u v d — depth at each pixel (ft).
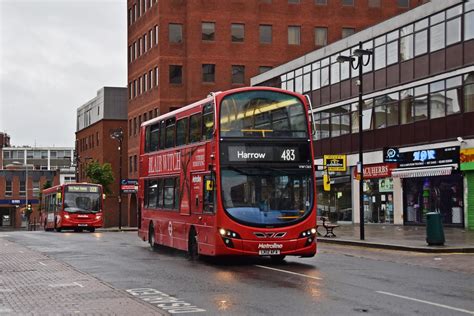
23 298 41.24
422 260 65.87
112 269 59.11
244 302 38.83
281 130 60.90
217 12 217.97
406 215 131.64
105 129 286.87
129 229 191.83
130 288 45.91
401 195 131.95
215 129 59.88
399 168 129.29
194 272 55.93
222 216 58.70
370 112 140.05
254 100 60.85
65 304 38.47
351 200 148.77
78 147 336.70
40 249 86.84
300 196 60.23
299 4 222.07
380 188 139.23
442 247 75.87
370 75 139.64
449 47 116.06
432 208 123.54
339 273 53.98
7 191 394.32
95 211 160.86
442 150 117.60
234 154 59.52
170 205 74.38
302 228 59.52
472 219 112.27
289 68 172.55
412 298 39.78
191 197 66.69
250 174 59.47
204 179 62.85
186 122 69.26
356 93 144.46
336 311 35.32
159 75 217.36
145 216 85.71
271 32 220.84
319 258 68.85
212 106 61.26
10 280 51.29
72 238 118.62
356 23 223.92
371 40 139.33
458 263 62.44
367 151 141.28
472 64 110.32
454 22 114.73
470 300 39.01
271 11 220.84
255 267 59.62
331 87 153.79
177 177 71.77
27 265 63.67
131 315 34.50
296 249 59.36
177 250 80.94
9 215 397.39
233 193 59.06
